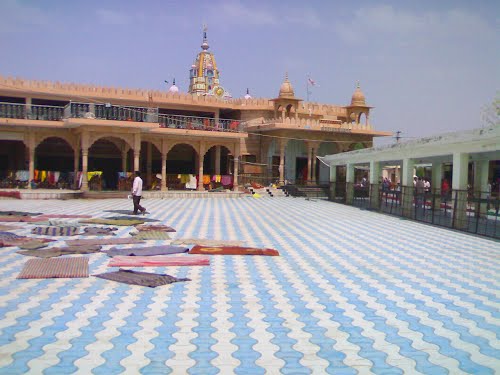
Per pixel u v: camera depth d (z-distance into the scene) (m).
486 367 4.10
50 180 25.75
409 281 7.29
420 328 5.10
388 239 11.78
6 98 27.80
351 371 3.96
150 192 25.69
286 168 33.22
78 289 6.31
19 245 9.23
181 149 33.31
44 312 5.33
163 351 4.30
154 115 25.47
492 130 12.45
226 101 32.16
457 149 14.48
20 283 6.56
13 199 22.02
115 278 6.90
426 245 10.94
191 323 5.08
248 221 15.06
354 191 26.41
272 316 5.40
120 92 29.12
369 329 5.03
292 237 11.73
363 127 32.59
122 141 27.56
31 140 25.25
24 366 3.92
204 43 50.88
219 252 9.18
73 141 26.02
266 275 7.45
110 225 13.05
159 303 5.77
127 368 3.92
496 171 25.48
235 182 29.80
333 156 26.64
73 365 3.96
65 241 10.06
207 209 19.08
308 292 6.50
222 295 6.22
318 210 20.02
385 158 19.86
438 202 19.67
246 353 4.30
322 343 4.59
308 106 34.22
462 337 4.84
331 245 10.61
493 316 5.57
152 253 8.84
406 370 4.01
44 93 27.14
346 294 6.44
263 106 32.75
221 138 29.38
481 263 8.88
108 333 4.72
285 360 4.16
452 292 6.67
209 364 4.04
